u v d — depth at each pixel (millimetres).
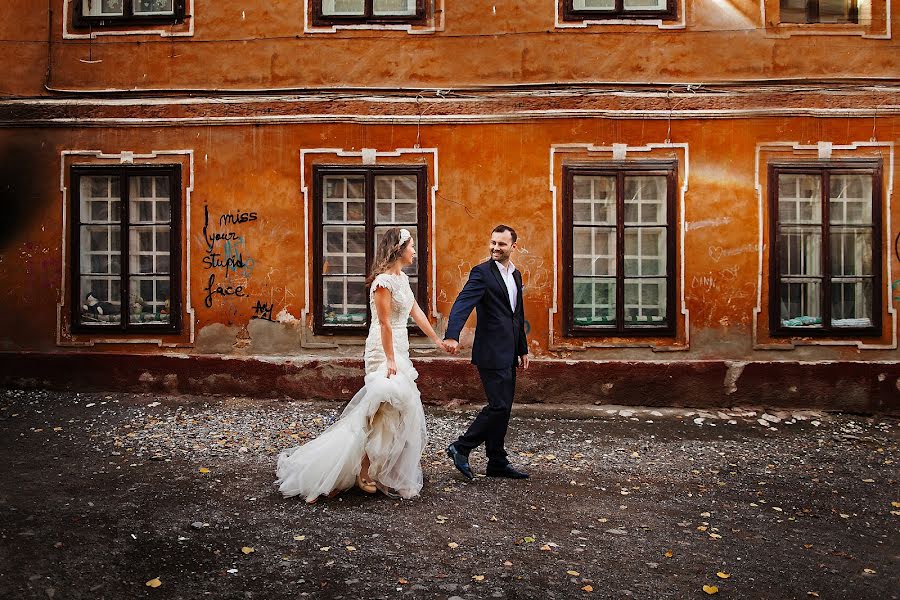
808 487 6301
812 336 9336
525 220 9406
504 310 6062
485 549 4641
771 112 9328
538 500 5672
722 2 9383
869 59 9359
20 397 9234
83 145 9672
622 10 9414
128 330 9602
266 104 9547
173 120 9602
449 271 9438
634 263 9492
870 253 9422
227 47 9602
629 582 4234
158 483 5859
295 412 8734
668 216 9367
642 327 9359
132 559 4340
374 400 5457
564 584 4176
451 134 9469
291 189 9531
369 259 9547
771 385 9227
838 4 9477
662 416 8859
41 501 5301
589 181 9500
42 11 9703
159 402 9102
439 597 3963
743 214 9352
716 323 9328
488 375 6070
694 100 9359
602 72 9422
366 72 9523
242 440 7395
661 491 6062
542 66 9430
